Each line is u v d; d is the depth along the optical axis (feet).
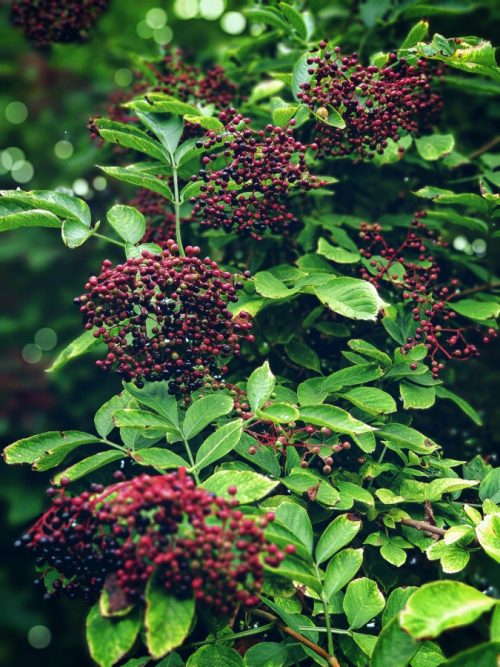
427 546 7.29
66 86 16.28
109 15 15.39
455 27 11.75
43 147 16.26
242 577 5.23
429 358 8.74
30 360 16.14
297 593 6.93
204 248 10.26
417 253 9.84
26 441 7.11
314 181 8.06
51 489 5.98
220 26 16.19
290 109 8.09
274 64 10.68
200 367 7.29
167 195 8.13
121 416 6.86
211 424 7.79
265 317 9.00
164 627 5.11
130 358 7.16
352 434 6.44
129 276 6.86
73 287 14.97
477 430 10.13
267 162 7.76
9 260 15.37
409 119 8.75
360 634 6.49
